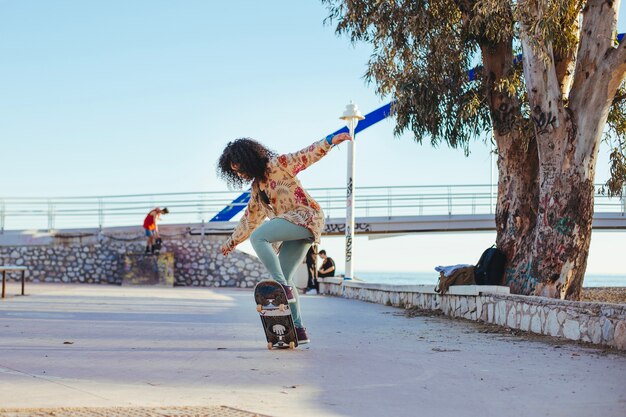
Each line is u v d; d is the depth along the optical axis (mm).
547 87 9523
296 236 6098
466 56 11742
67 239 25406
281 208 6215
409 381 4477
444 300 11086
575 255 9406
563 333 7387
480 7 10438
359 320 9930
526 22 9398
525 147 10609
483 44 11086
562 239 9391
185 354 5676
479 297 9711
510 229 10516
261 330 7984
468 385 4344
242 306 12805
